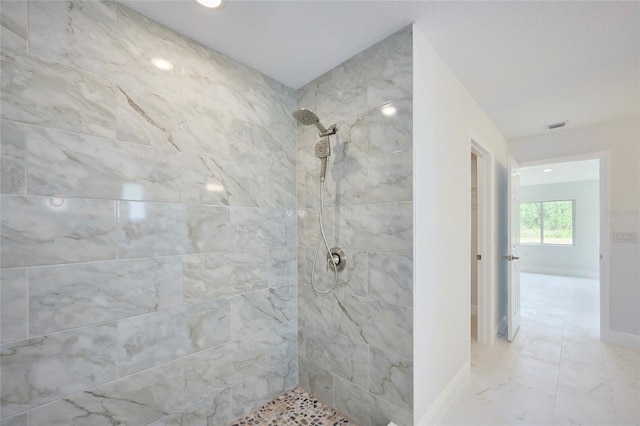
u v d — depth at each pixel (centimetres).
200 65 153
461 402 182
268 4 127
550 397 187
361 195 164
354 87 168
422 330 149
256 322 177
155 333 134
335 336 177
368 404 159
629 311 262
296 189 205
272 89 191
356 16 136
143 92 132
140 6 128
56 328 108
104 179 120
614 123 274
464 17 138
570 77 196
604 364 228
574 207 656
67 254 110
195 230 149
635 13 134
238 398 167
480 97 226
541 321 332
